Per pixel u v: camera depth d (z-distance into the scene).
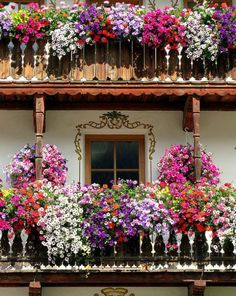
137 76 15.59
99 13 15.50
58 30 15.41
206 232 14.33
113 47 15.67
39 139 15.14
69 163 16.36
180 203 14.23
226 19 15.58
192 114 16.02
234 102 16.53
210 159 15.78
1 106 16.38
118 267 14.15
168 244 14.16
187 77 15.68
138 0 17.66
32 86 15.27
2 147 16.30
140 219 14.05
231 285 15.10
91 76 15.53
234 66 15.77
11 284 14.38
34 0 17.52
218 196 14.34
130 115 16.62
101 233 14.06
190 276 14.21
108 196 14.27
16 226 14.08
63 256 14.04
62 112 16.55
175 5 17.58
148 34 15.48
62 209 14.09
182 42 15.59
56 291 15.18
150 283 14.70
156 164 16.42
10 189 14.56
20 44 15.63
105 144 16.78
